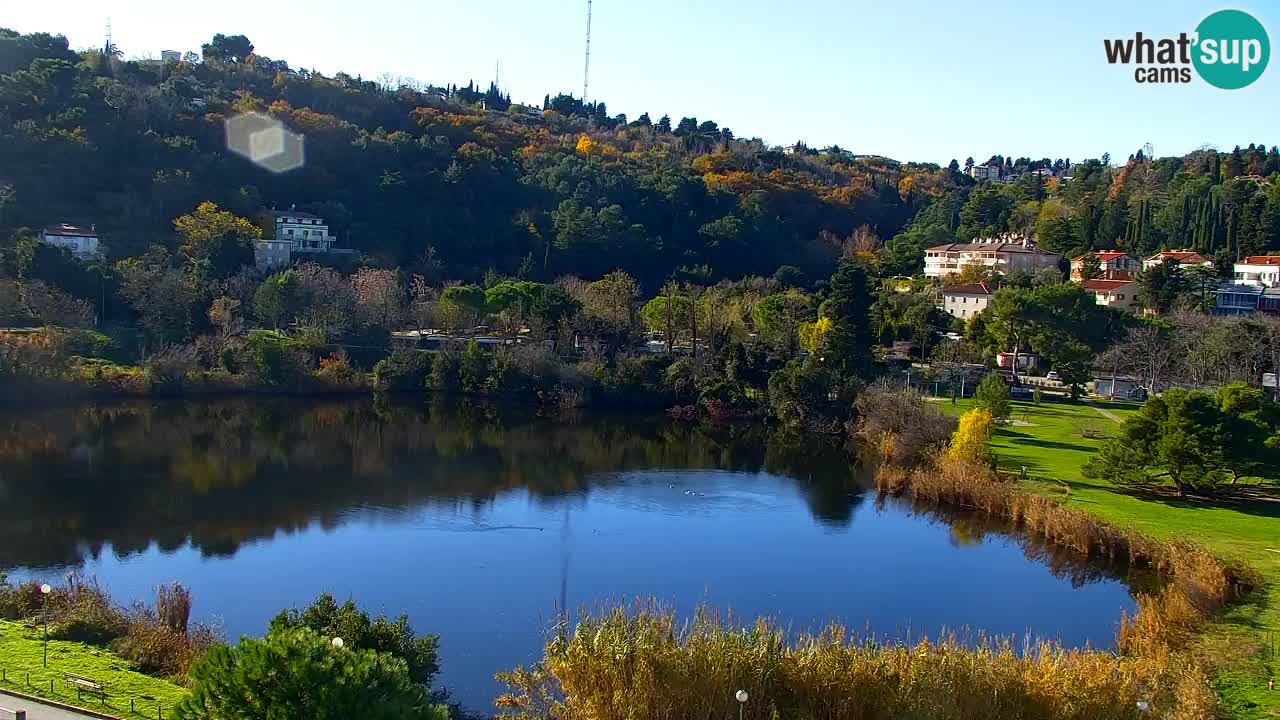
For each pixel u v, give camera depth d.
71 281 128.75
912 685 35.25
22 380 110.50
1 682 36.84
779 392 124.56
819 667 36.41
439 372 133.88
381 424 114.88
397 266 166.38
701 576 65.12
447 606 57.69
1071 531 70.31
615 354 143.25
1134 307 166.25
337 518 75.12
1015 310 139.38
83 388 115.31
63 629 43.78
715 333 146.25
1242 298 161.25
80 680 37.50
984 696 34.34
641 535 74.19
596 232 192.38
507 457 100.56
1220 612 52.56
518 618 56.12
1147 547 65.50
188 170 173.00
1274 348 126.38
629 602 59.25
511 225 195.50
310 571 62.94
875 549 72.00
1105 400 130.38
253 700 26.94
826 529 77.44
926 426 100.19
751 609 59.03
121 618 45.91
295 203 183.00
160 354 123.12
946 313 155.88
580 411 130.50
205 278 140.38
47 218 151.75
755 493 88.94
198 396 123.00
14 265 126.88
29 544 65.69
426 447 103.31
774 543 73.12
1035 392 126.62
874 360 132.12
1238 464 77.69
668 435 117.88
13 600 47.09
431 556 67.06
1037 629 56.09
